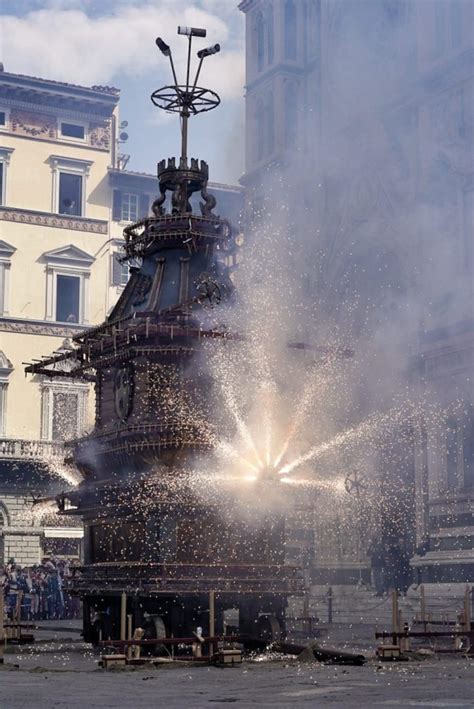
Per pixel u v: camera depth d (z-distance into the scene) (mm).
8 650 18734
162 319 18141
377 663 15461
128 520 17859
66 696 10867
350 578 37281
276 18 46719
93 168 60188
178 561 17234
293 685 11984
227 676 13242
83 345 19688
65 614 38938
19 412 55938
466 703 9742
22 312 57188
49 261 58188
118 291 59688
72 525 56000
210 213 19234
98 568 18156
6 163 58250
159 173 19641
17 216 57906
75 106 59906
